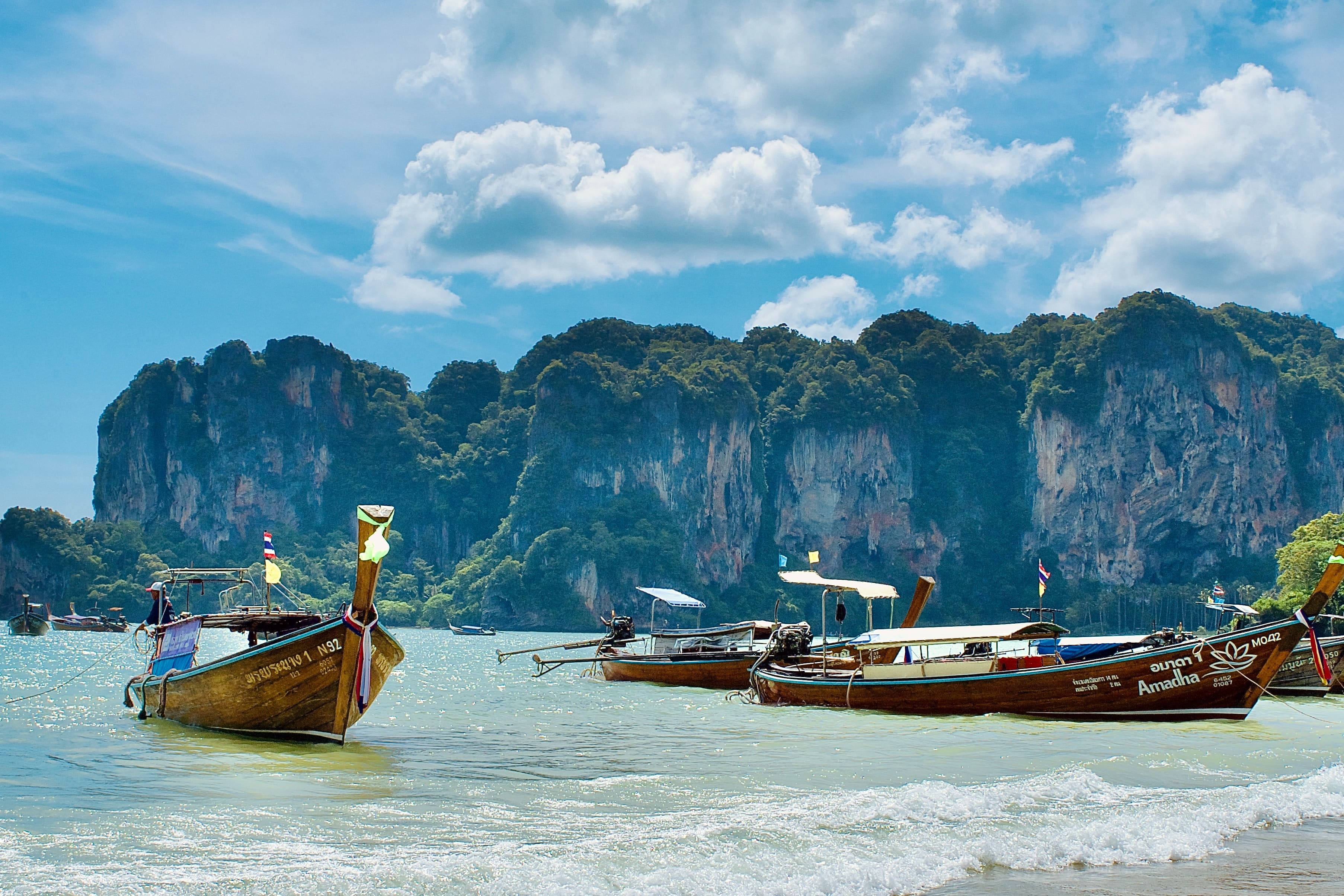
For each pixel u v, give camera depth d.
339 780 20.19
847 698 34.25
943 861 14.26
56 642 115.38
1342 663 41.50
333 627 23.31
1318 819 18.03
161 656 29.06
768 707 36.75
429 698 40.69
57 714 32.06
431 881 12.56
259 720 25.09
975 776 21.09
